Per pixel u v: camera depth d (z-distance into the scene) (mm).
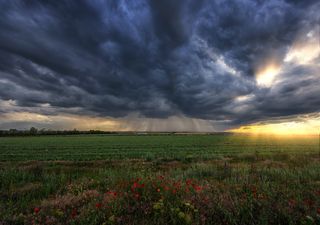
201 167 9195
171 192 4613
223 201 4117
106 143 44375
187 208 3865
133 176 6668
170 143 43000
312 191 4922
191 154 21281
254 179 6508
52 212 3949
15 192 5734
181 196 4414
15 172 8438
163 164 14461
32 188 6188
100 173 9078
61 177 7699
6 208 4371
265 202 3988
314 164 10445
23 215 3951
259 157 16750
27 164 15180
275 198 4430
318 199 4266
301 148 28234
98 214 3631
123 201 4137
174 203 4016
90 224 3340
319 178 6957
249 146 32656
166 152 23547
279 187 5480
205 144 38500
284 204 3988
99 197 4605
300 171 7785
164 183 5156
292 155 16594
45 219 3678
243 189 5211
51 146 35562
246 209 3799
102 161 16375
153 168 12148
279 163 12727
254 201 4102
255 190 4844
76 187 5938
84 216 3555
